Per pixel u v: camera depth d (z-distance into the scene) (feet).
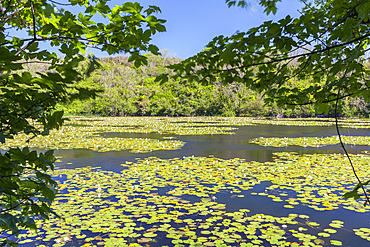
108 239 8.93
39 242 8.75
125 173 18.24
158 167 19.84
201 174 17.95
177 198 13.11
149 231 9.50
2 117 4.17
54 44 4.57
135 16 3.73
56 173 18.21
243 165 20.75
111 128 52.54
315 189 14.48
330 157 23.73
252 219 10.59
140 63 4.39
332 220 10.56
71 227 9.86
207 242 8.70
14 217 3.52
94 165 20.75
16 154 3.45
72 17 3.60
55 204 12.24
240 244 8.57
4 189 3.40
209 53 5.19
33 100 4.09
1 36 3.29
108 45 4.17
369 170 18.62
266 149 28.66
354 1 4.22
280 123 66.28
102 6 3.72
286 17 3.95
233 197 13.28
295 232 9.48
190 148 29.30
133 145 30.94
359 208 11.77
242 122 70.59
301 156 24.45
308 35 4.25
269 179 16.65
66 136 38.73
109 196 13.38
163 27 3.95
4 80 3.83
